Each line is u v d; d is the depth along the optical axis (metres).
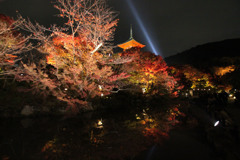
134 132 7.52
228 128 6.65
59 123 9.16
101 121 9.85
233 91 23.08
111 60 15.49
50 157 4.83
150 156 4.85
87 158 4.82
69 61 14.09
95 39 14.89
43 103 11.85
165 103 20.66
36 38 12.52
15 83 12.48
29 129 7.86
